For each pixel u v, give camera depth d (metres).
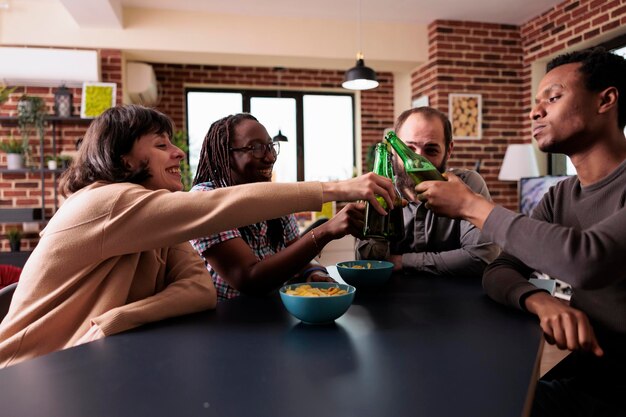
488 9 4.45
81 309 0.90
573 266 0.75
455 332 0.81
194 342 0.76
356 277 1.11
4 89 3.88
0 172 4.14
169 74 5.48
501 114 4.87
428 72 4.87
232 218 0.87
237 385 0.59
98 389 0.58
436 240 1.55
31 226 4.21
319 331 0.82
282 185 0.92
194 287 0.96
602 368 0.98
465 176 1.63
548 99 1.00
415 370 0.63
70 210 0.90
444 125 1.51
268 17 4.50
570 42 4.20
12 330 0.88
